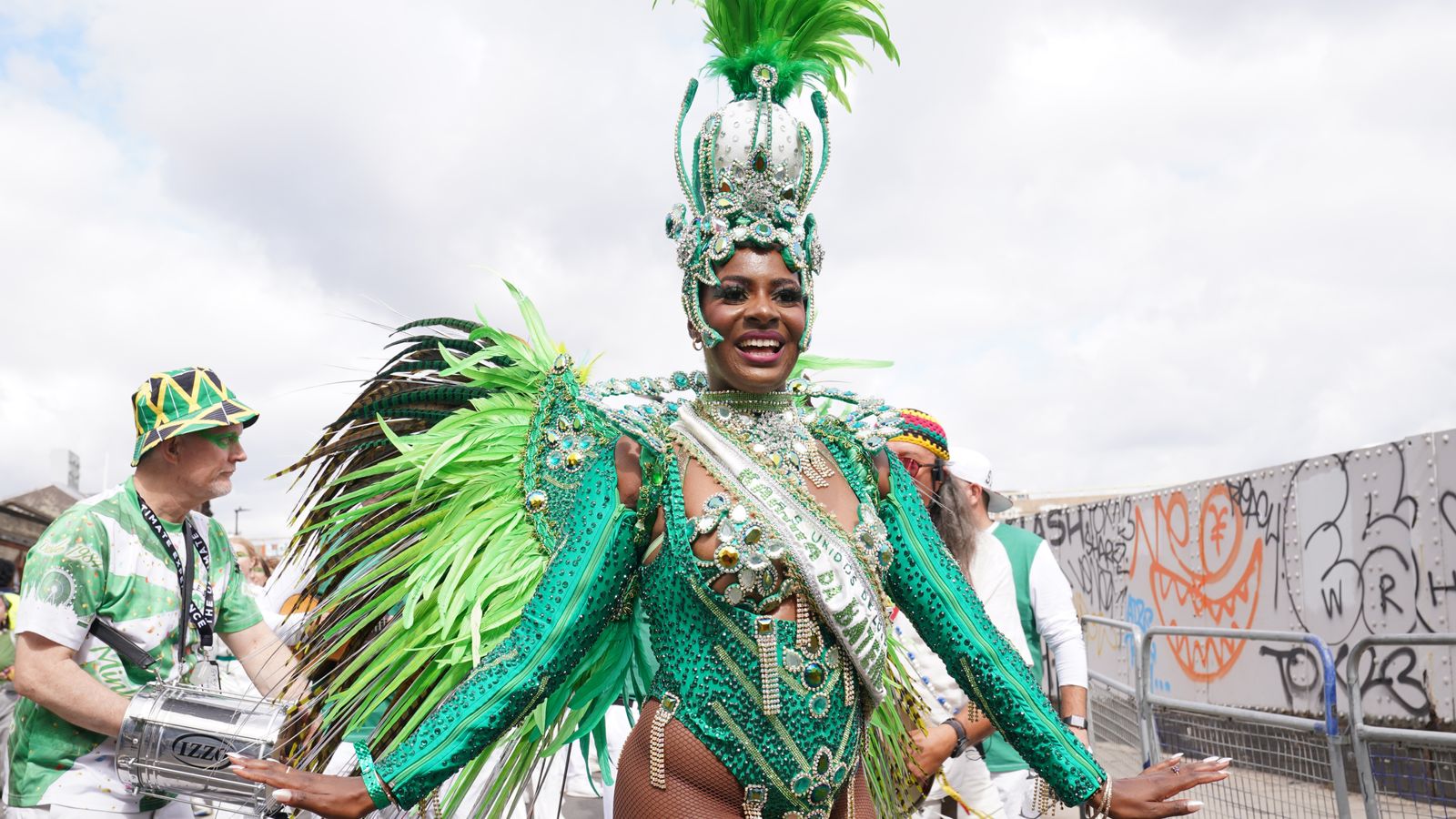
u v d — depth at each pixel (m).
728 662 1.71
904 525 1.92
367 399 2.53
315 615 2.33
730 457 1.79
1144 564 10.09
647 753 1.76
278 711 2.49
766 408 1.88
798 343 1.87
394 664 2.18
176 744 2.43
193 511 3.16
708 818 1.70
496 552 2.23
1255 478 8.12
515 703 1.76
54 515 15.59
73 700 2.59
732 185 1.87
